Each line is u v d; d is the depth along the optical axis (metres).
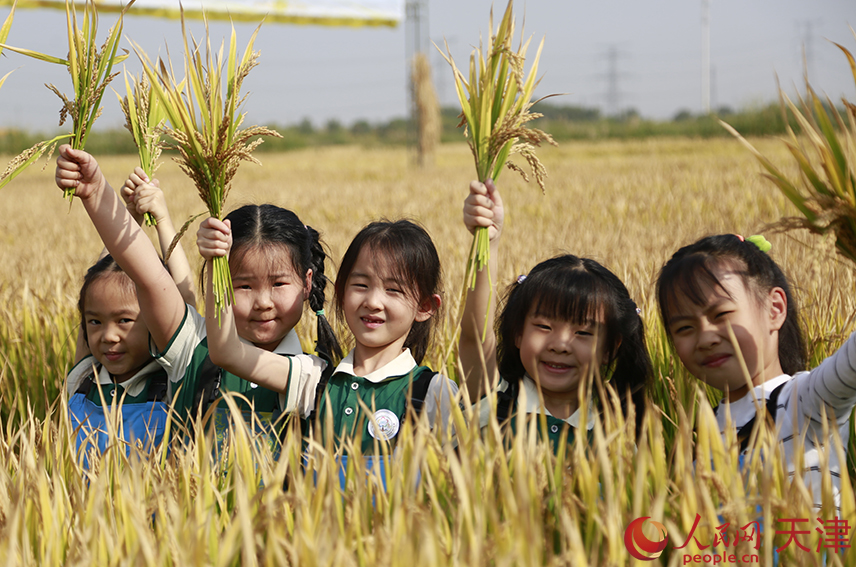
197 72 2.34
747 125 36.53
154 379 3.12
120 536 1.86
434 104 33.16
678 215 9.77
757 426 1.99
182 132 2.28
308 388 2.84
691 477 1.75
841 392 2.14
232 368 2.65
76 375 3.23
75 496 2.09
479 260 2.30
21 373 4.12
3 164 34.06
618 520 1.72
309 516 1.77
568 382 2.56
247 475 2.18
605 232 7.99
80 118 2.47
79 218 13.12
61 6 17.00
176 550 1.71
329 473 1.91
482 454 2.02
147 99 2.68
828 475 1.85
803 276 4.38
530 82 2.23
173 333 2.91
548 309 2.53
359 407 2.69
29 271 6.45
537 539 1.62
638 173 18.34
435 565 1.49
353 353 2.89
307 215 11.50
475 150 2.25
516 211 11.47
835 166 2.03
